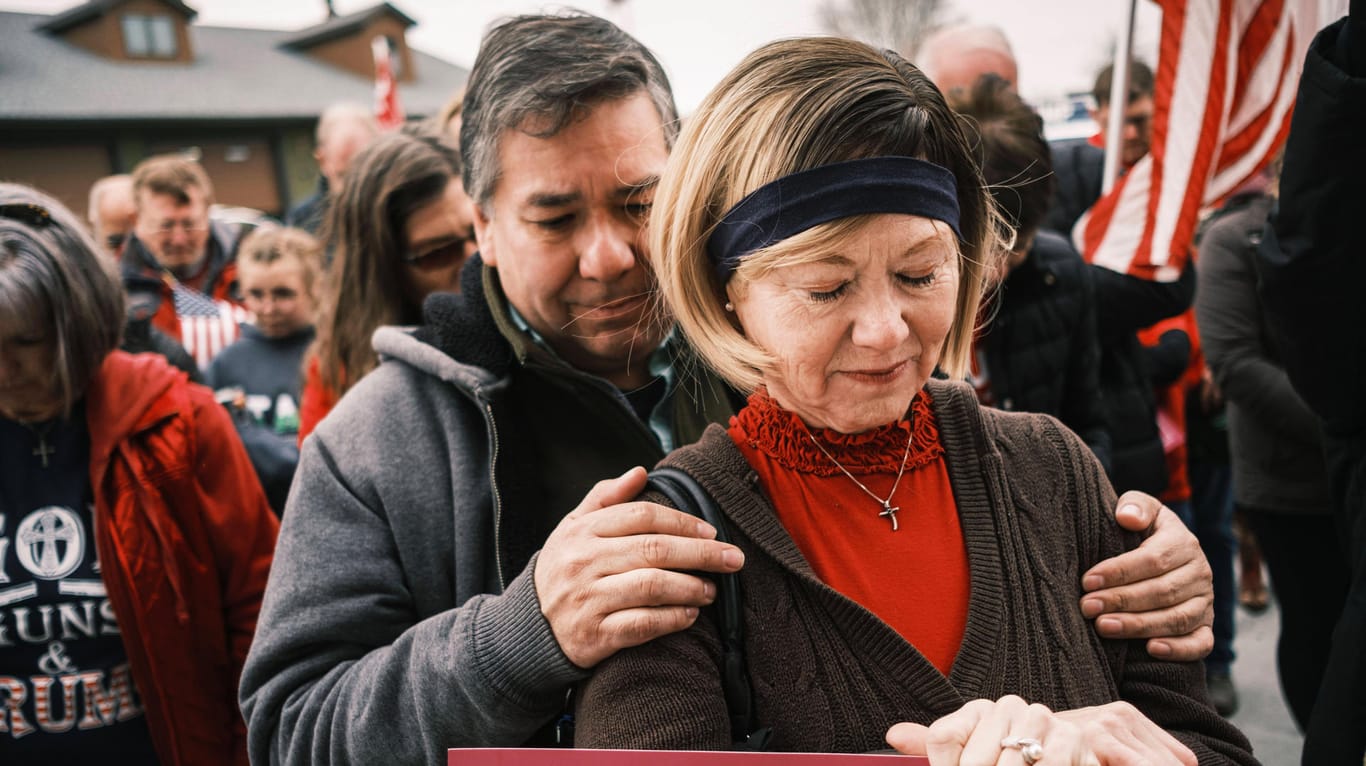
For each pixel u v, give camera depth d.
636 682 0.87
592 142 1.14
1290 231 1.35
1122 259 2.34
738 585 0.90
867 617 0.86
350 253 2.10
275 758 1.21
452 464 1.26
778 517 0.93
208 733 1.71
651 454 1.30
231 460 1.75
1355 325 1.35
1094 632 0.97
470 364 1.28
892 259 0.81
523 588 1.00
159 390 1.67
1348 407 1.41
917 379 0.88
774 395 0.93
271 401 3.04
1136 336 2.61
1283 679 2.39
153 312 3.45
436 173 2.03
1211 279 2.59
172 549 1.65
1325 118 1.25
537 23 1.21
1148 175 2.28
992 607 0.91
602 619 0.89
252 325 3.22
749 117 0.86
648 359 1.36
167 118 20.41
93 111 19.67
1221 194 2.19
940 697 0.85
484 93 1.20
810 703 0.86
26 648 1.63
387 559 1.23
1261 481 2.42
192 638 1.69
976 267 0.95
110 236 4.29
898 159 0.81
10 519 1.62
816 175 0.80
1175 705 0.96
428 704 1.04
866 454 0.95
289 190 22.78
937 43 3.25
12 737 1.63
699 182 0.88
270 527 1.81
